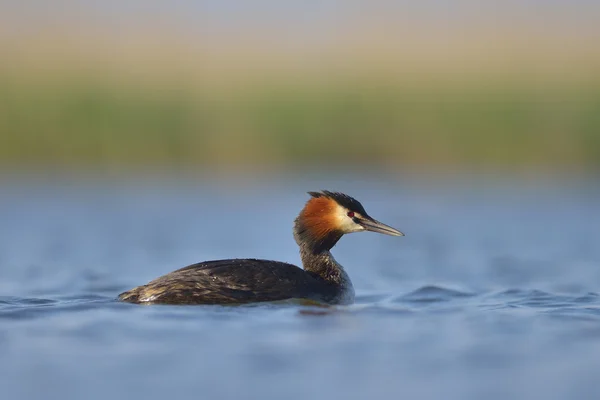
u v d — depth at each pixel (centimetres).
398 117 3534
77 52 4384
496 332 1234
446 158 3478
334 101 3569
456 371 1062
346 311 1368
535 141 3450
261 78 3869
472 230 2405
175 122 3494
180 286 1370
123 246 2166
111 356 1105
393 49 4825
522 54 4475
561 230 2386
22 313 1316
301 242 1538
